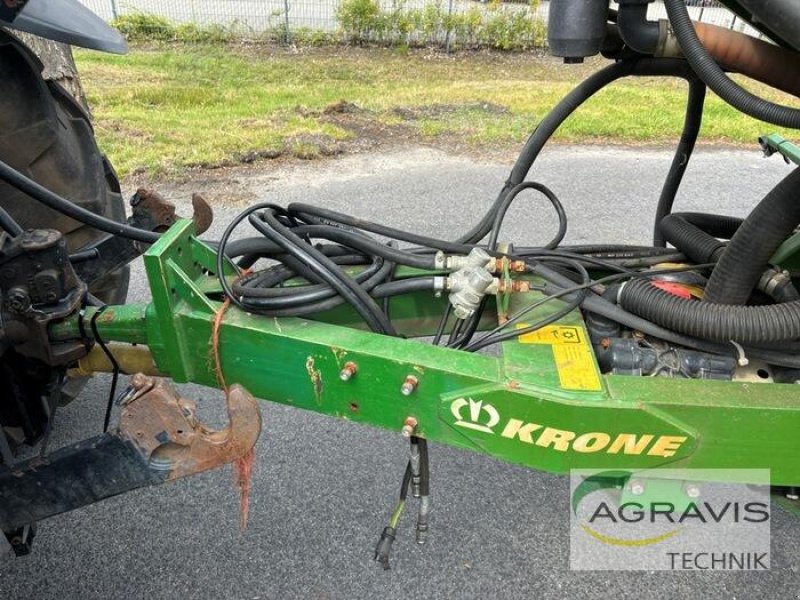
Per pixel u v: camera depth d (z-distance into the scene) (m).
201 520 1.98
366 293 1.42
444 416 1.31
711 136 6.13
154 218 1.79
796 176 1.38
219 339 1.35
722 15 6.34
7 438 1.59
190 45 9.72
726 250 1.53
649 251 1.90
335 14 10.68
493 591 1.79
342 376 1.31
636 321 1.51
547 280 1.60
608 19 1.64
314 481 2.13
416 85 7.87
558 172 5.00
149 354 1.47
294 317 1.40
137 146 4.92
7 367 1.49
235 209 4.04
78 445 1.22
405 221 4.03
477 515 2.02
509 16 11.09
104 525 1.95
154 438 1.18
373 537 1.94
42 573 1.80
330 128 5.69
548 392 1.25
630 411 1.24
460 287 1.45
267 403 2.48
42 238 1.27
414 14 10.78
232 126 5.60
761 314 1.38
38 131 1.69
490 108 6.75
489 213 1.82
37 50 3.65
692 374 1.46
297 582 1.79
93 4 11.30
